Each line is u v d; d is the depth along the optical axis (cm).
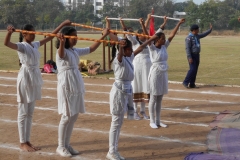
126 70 586
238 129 746
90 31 6269
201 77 1454
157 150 646
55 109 932
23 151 644
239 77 1445
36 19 6800
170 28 6638
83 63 1570
